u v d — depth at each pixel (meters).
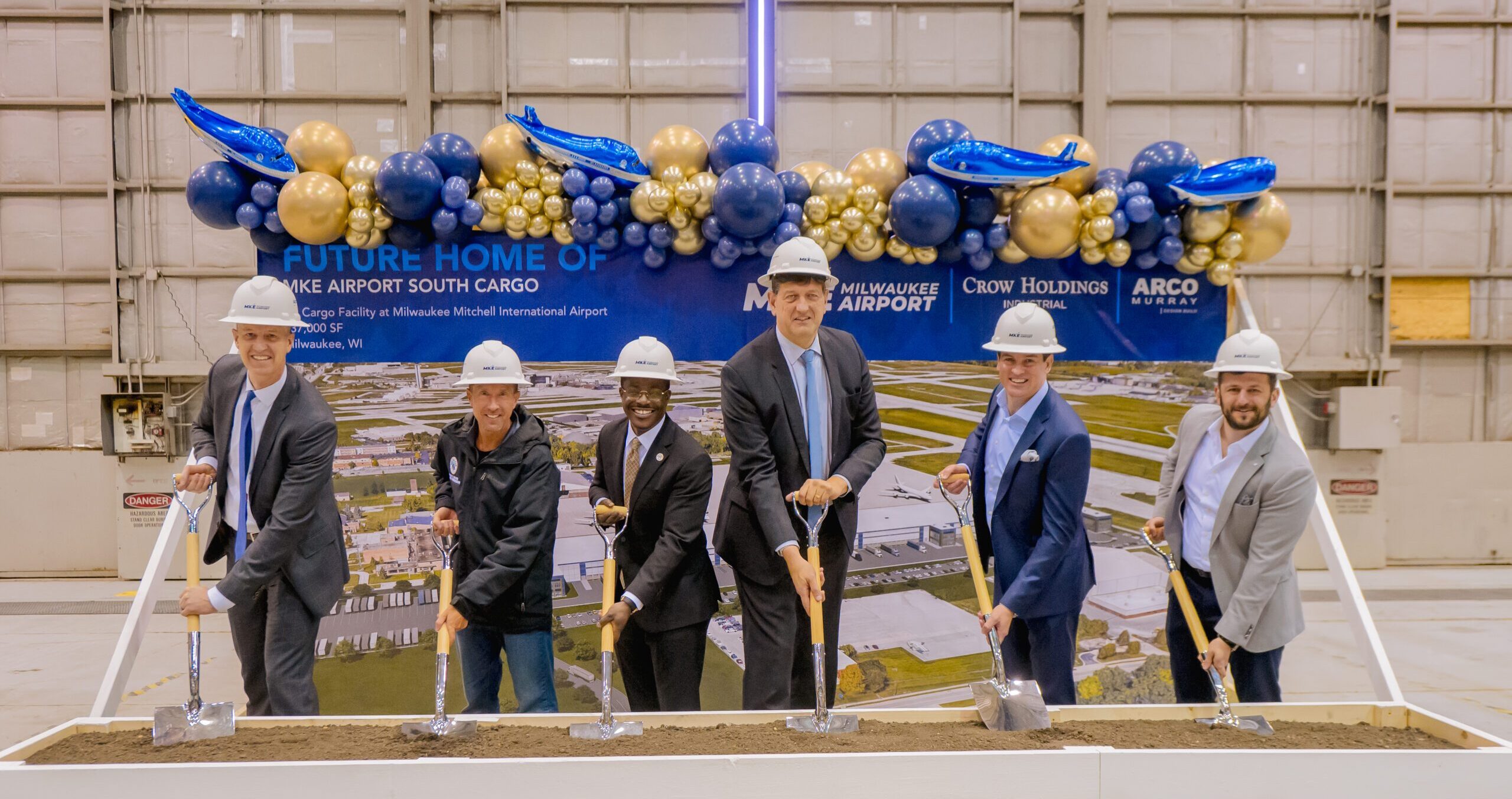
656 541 2.76
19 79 6.67
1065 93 6.60
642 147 6.52
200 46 6.53
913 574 3.38
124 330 6.73
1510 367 7.20
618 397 3.32
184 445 6.80
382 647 3.28
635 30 6.46
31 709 4.03
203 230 6.72
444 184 3.12
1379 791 1.70
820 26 6.47
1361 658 4.77
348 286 3.25
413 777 1.62
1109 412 3.39
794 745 1.78
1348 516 7.02
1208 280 3.35
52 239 6.77
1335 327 6.95
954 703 3.38
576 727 1.90
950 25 6.50
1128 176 3.27
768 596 2.58
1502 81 6.99
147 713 3.97
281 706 2.58
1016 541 2.67
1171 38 6.62
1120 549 3.41
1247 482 2.48
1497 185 7.02
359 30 6.49
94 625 5.55
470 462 2.72
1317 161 6.79
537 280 3.29
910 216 3.04
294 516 2.48
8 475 6.86
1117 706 2.09
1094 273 3.37
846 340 2.63
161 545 2.92
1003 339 2.60
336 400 3.26
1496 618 5.63
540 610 2.77
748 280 3.31
